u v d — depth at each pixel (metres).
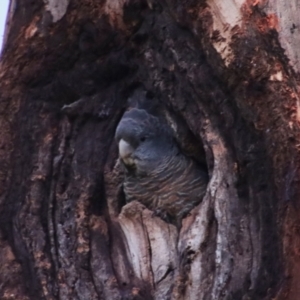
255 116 7.32
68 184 8.41
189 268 7.57
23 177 8.41
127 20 8.20
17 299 7.89
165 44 7.96
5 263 8.05
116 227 8.23
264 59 7.34
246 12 7.47
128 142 8.37
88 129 8.59
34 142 8.51
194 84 7.75
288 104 7.21
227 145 7.59
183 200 8.32
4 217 8.29
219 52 7.49
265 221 7.13
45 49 8.51
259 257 7.13
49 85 8.61
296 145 7.05
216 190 7.53
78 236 8.12
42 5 8.48
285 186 6.98
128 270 8.01
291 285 6.79
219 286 7.29
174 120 8.28
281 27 7.40
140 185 8.41
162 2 7.93
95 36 8.35
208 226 7.58
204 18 7.56
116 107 8.59
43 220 8.27
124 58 8.33
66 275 7.99
